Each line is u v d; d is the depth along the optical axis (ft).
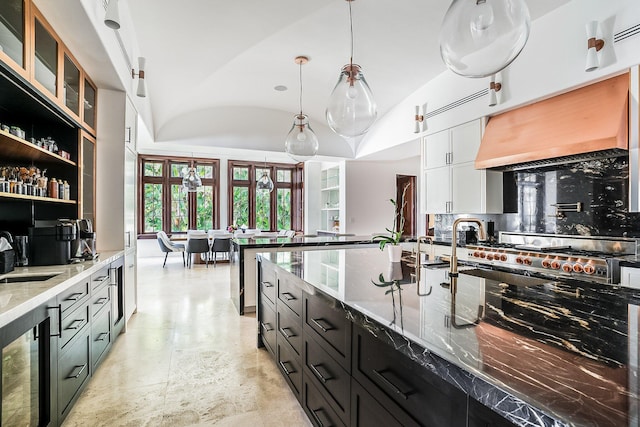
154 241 28.94
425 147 15.92
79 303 6.86
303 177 32.12
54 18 6.85
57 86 7.53
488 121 12.84
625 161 9.94
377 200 25.27
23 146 7.25
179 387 7.64
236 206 31.37
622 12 8.69
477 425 2.60
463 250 12.93
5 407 4.36
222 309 13.74
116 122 10.98
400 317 3.82
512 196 13.08
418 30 11.62
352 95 8.95
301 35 12.05
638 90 8.46
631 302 4.50
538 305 4.34
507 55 5.40
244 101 19.93
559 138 9.75
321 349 5.58
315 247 14.07
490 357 2.75
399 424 3.58
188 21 10.22
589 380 2.34
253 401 7.10
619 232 10.07
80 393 7.00
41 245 7.51
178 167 29.68
